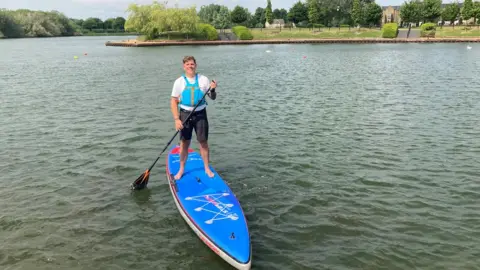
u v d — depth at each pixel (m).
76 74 25.17
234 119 12.63
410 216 6.35
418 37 65.31
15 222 6.22
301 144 9.98
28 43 77.19
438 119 12.12
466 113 12.76
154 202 6.87
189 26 69.56
